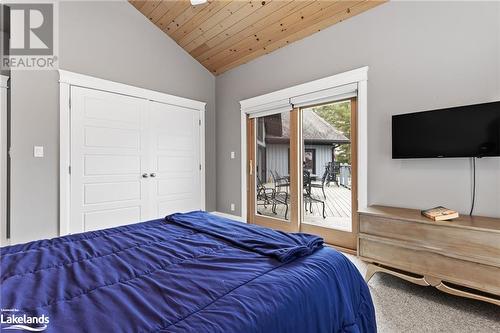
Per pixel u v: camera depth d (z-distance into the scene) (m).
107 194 3.22
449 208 2.18
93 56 3.14
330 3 2.68
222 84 4.38
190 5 3.25
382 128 2.55
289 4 2.83
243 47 3.65
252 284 0.86
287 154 3.50
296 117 3.37
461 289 1.89
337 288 1.02
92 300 0.77
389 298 1.93
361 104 2.67
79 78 3.01
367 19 2.64
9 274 0.94
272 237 1.34
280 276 0.93
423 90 2.30
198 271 0.97
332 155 3.06
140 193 3.52
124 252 1.16
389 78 2.50
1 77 2.78
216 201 4.51
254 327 0.69
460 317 1.68
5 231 2.78
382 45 2.54
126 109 3.40
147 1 3.39
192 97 4.17
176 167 3.94
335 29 2.90
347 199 2.93
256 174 3.94
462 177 2.12
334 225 3.05
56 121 2.86
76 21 3.02
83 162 3.03
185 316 0.69
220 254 1.14
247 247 1.22
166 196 3.81
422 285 2.03
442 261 1.80
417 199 2.35
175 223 1.72
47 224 2.79
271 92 3.61
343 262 1.18
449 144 2.06
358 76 2.70
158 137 3.73
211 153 4.46
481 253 1.64
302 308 0.84
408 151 2.30
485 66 2.01
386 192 2.53
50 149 2.82
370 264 2.18
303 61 3.23
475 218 1.93
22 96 2.67
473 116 1.94
